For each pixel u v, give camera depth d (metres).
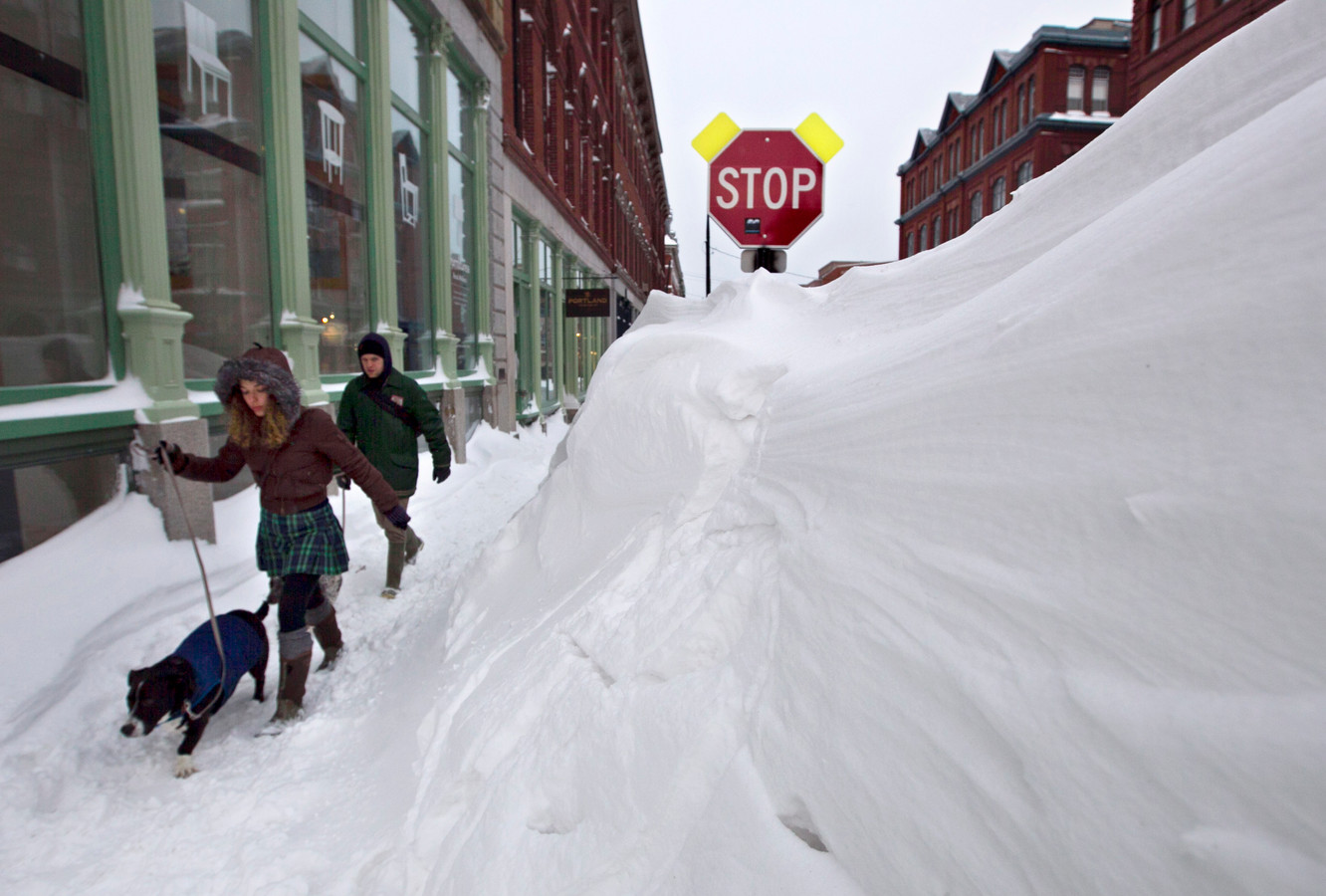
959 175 45.06
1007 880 0.74
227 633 2.70
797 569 1.33
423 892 1.66
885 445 1.30
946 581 0.98
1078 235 1.29
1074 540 0.83
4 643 3.13
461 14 10.01
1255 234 0.79
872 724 0.97
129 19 4.14
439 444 4.79
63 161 3.96
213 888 1.86
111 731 2.73
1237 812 0.57
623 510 2.73
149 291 4.28
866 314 2.36
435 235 9.40
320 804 2.25
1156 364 0.82
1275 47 1.35
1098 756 0.69
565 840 1.40
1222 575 0.66
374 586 4.68
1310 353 0.67
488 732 1.90
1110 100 36.81
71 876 1.92
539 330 15.14
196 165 5.02
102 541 3.90
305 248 6.08
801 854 0.98
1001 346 1.12
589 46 22.25
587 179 22.16
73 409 3.83
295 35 5.91
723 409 2.36
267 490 2.94
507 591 3.25
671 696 1.39
